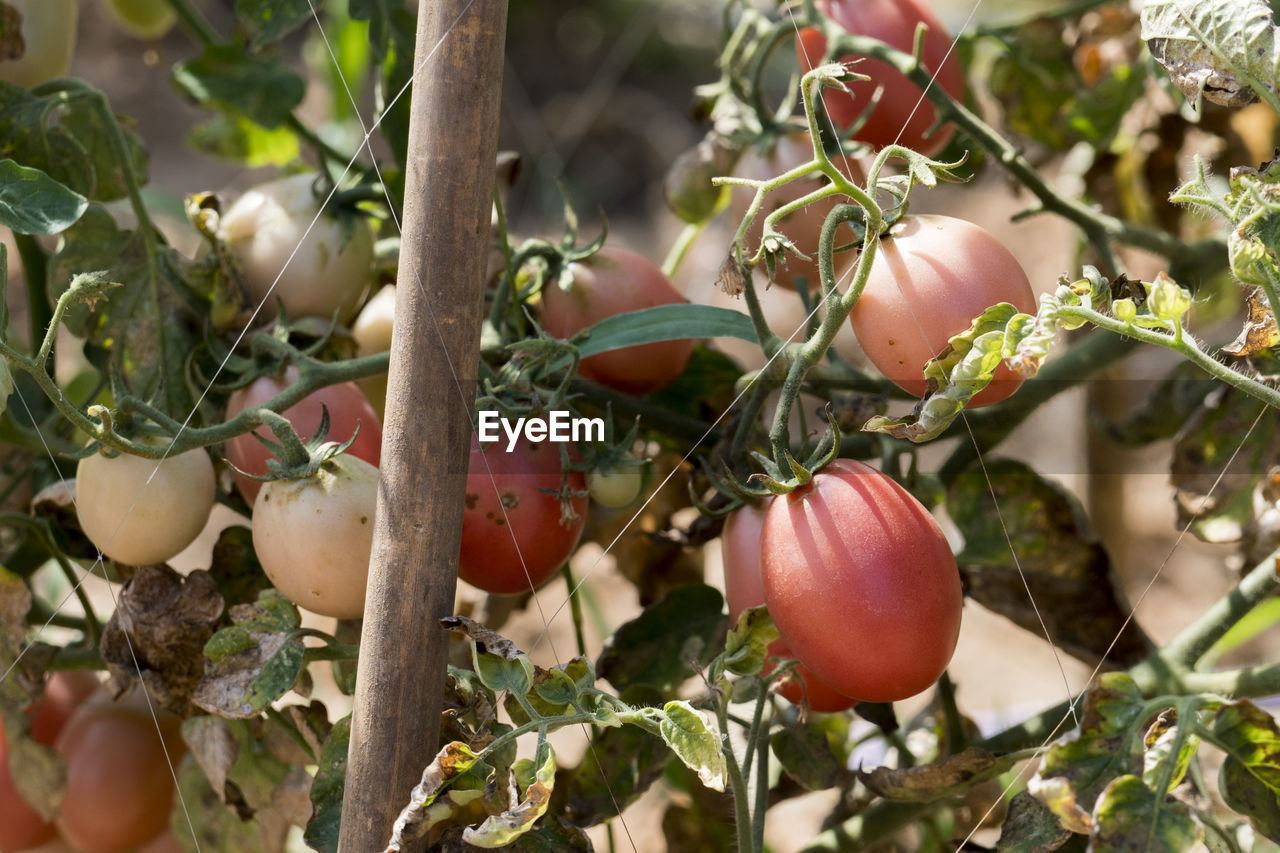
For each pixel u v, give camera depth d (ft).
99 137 3.09
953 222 2.52
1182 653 2.81
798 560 2.48
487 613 3.28
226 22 12.37
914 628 2.46
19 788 2.96
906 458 3.66
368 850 2.42
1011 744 2.86
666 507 3.15
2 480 3.25
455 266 2.39
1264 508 2.91
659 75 13.03
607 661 2.93
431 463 2.39
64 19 3.07
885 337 2.50
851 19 2.97
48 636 4.02
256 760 2.79
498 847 2.54
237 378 2.89
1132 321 2.39
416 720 2.41
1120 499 4.07
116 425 2.61
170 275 2.92
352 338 2.89
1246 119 3.47
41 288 3.18
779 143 2.85
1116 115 3.33
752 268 2.65
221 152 3.60
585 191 11.18
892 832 2.91
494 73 2.38
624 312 2.83
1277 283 2.41
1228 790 2.45
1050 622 3.01
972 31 3.30
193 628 2.69
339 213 2.90
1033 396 2.98
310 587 2.57
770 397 3.18
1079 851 2.72
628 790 2.83
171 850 3.12
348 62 3.88
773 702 2.79
